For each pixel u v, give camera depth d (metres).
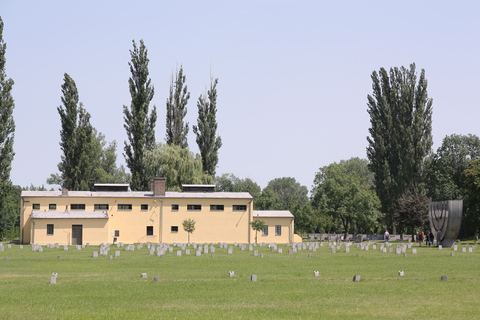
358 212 124.12
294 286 35.28
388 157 128.00
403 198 118.50
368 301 29.64
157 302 29.45
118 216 99.94
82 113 126.19
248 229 103.56
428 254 65.19
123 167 192.38
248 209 103.94
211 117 126.50
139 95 120.31
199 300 30.05
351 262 53.44
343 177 129.12
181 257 59.75
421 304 28.69
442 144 140.75
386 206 126.50
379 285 35.62
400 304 28.69
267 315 25.89
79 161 122.50
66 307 27.91
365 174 198.50
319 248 79.75
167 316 25.59
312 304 28.80
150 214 100.94
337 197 124.88
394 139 125.75
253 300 30.06
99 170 162.50
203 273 42.97
